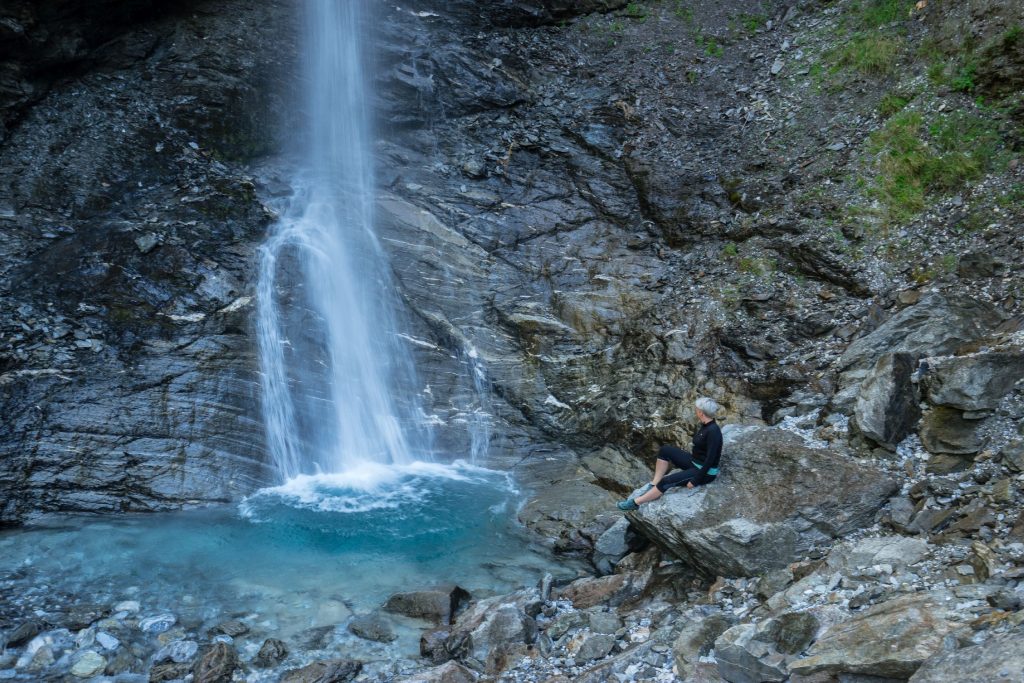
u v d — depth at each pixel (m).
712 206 13.03
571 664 6.35
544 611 7.47
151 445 10.05
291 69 14.35
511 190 13.97
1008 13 11.85
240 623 7.50
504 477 10.93
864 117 12.86
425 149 14.50
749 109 14.23
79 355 10.23
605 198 13.83
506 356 11.93
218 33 14.42
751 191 12.85
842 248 11.18
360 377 11.66
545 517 9.70
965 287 9.73
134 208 12.12
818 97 13.67
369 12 15.32
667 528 7.42
